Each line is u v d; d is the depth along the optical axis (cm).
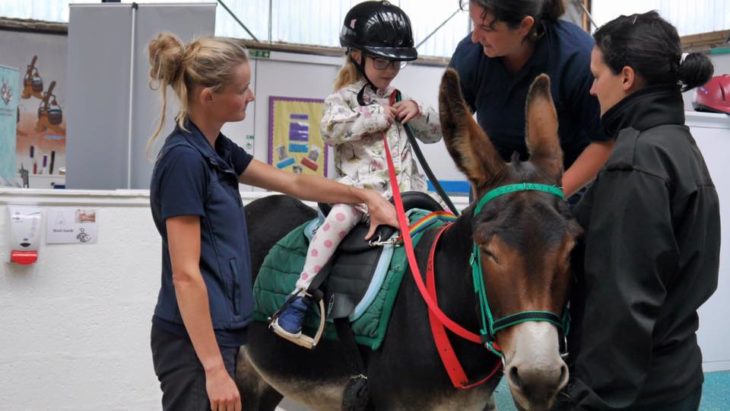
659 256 166
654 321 166
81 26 414
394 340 213
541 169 191
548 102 200
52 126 589
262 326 260
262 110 605
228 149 232
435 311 199
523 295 171
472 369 201
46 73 586
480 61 275
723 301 480
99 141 419
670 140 176
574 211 191
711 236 179
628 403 166
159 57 208
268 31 672
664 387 176
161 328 206
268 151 608
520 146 274
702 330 479
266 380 269
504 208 179
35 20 585
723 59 593
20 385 335
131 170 419
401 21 258
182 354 203
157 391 354
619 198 171
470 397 209
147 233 347
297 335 233
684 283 176
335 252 242
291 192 246
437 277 207
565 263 174
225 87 204
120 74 416
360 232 242
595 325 170
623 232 168
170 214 195
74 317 340
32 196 329
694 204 172
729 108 480
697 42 709
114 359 347
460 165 193
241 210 214
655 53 180
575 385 174
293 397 258
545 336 167
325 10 686
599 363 168
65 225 334
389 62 255
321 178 245
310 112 613
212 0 642
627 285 166
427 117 263
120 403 349
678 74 182
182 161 197
